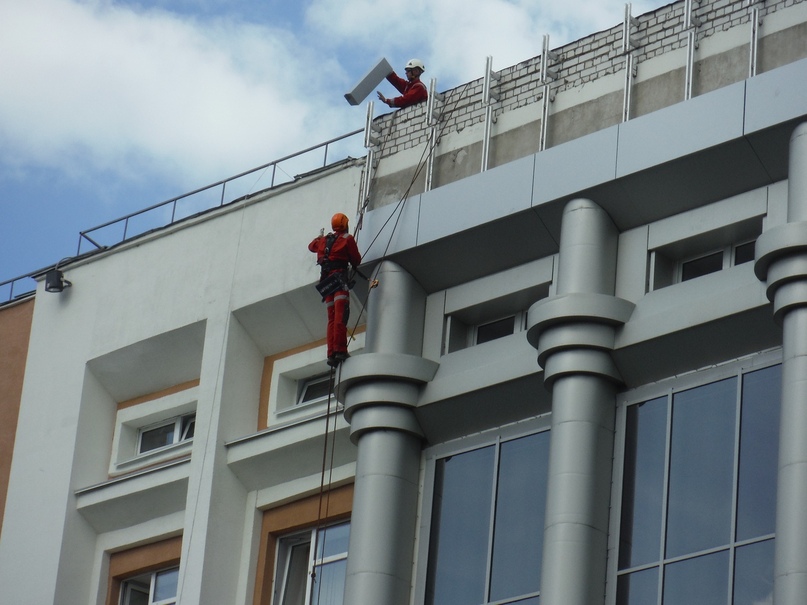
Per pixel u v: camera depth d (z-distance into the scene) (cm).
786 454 2661
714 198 2975
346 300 3200
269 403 3572
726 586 2741
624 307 2959
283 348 3609
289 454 3450
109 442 3806
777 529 2630
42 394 3872
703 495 2823
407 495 3148
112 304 3834
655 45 3081
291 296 3525
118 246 3875
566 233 3034
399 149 3353
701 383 2905
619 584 2842
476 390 3097
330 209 3531
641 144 2986
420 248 3198
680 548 2808
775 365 2839
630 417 2955
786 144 2873
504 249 3152
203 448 3512
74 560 3688
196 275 3700
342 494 3406
